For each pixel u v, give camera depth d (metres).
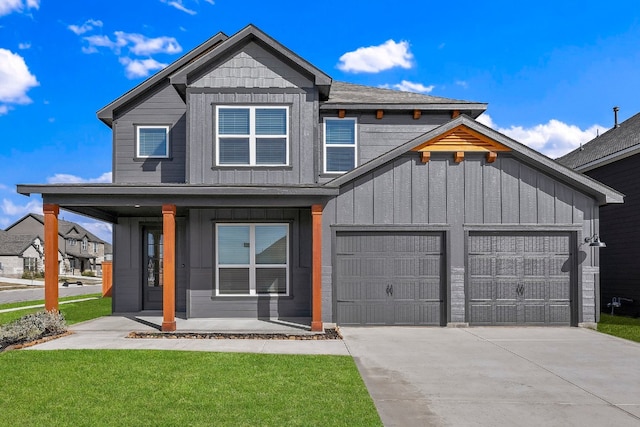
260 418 4.93
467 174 11.30
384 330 10.60
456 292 11.14
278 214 11.83
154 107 13.30
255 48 11.65
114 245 13.30
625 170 14.54
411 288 11.20
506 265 11.27
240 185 10.04
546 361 7.73
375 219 11.20
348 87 15.23
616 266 14.93
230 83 11.59
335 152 13.09
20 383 6.10
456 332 10.38
